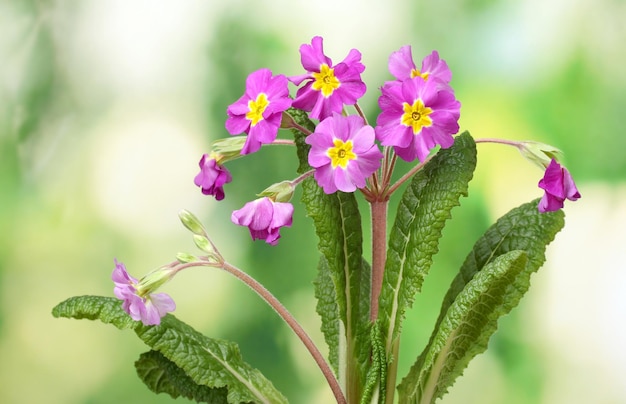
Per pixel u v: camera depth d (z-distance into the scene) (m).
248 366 0.91
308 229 1.50
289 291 1.51
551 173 0.86
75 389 1.56
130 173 1.54
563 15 1.46
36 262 1.54
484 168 1.46
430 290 1.44
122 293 0.85
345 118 0.86
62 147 1.53
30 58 1.52
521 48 1.47
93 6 1.53
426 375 0.90
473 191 1.45
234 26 1.52
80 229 1.54
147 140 1.54
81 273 1.55
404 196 0.90
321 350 1.49
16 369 1.56
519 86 1.47
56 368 1.56
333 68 0.87
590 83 1.46
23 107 1.52
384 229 0.90
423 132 0.86
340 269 0.89
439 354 0.90
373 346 0.89
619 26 1.45
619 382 1.50
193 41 1.54
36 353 1.56
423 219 0.88
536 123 1.46
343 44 1.50
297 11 1.51
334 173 0.86
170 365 0.92
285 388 1.50
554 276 1.51
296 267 1.50
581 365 1.51
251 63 1.52
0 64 1.51
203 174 0.88
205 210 1.53
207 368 0.90
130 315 0.85
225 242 1.53
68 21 1.53
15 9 1.51
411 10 1.49
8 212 1.53
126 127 1.54
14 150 1.52
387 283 0.90
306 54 0.87
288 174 1.48
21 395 1.56
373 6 1.50
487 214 1.45
